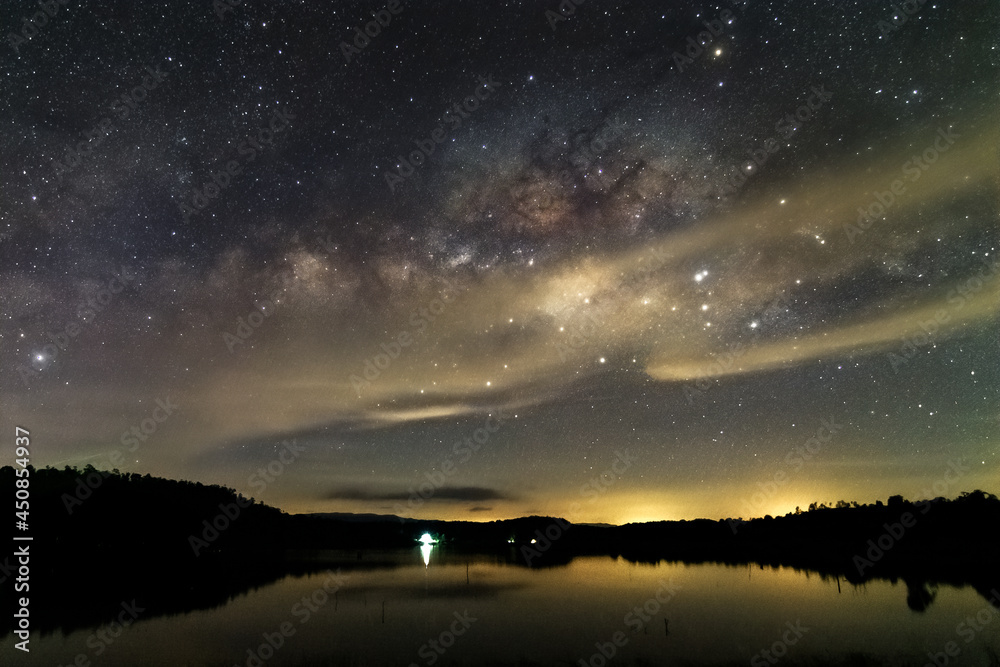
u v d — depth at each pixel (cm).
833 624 2119
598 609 2516
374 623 2192
